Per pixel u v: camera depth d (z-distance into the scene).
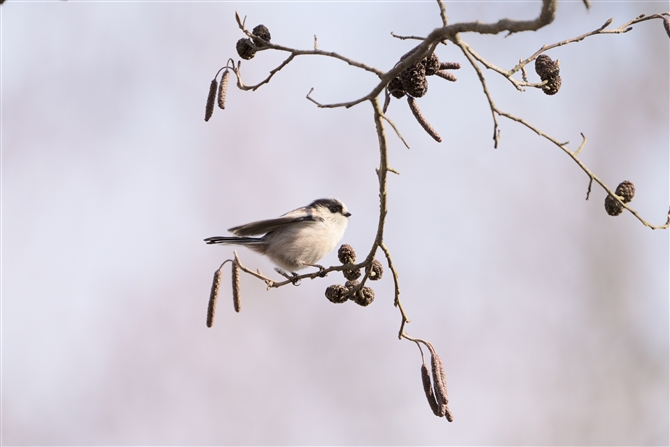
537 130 7.67
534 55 8.46
